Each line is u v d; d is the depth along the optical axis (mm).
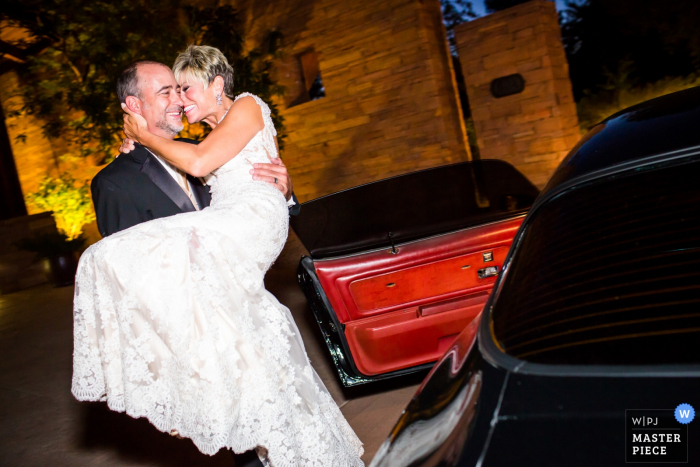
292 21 9273
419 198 3283
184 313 2160
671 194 1434
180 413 2174
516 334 1368
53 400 4637
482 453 1093
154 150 2424
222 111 2656
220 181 2531
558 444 1042
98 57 8586
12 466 3625
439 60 8414
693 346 1122
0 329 7816
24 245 10445
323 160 9477
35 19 9438
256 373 2246
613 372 1136
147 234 2240
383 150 8883
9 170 13961
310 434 2387
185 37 9375
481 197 3213
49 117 12023
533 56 7168
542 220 1655
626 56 9750
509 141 7578
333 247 3111
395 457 1355
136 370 2180
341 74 9008
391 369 3080
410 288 3021
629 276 1320
